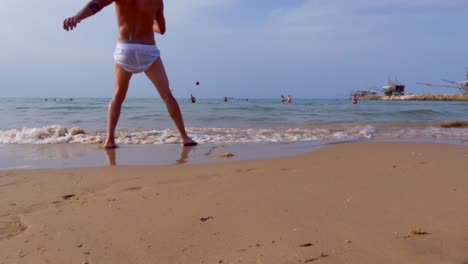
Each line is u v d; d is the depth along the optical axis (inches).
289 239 75.2
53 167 158.6
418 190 113.4
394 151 202.1
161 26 260.5
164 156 193.3
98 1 223.9
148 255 69.5
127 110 677.9
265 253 68.8
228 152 206.7
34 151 211.8
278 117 529.0
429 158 175.5
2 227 84.0
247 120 473.7
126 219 88.7
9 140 256.5
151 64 239.3
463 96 3540.8
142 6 236.5
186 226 83.8
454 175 135.2
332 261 64.6
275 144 243.8
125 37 238.5
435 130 348.2
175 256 68.9
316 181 126.3
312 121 462.3
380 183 123.0
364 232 78.2
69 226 84.4
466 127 381.7
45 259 68.2
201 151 212.4
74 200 105.6
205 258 67.6
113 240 76.4
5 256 69.4
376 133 319.9
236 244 73.5
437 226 81.4
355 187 117.4
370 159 173.9
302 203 100.2
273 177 133.1
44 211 95.3
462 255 66.1
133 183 125.6
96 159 183.2
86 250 71.9
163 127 368.5
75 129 289.3
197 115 559.2
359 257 65.9
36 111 649.0
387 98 4416.8
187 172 143.8
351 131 329.7
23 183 126.3
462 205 97.4
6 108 772.0
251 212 93.0
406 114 606.9
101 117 498.0
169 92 245.8
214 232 80.0
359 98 4943.4
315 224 83.7
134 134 294.4
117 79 238.5
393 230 79.2
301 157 182.7
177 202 102.3
